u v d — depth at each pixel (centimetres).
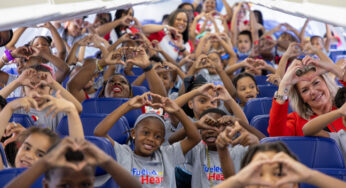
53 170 156
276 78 416
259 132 290
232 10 1016
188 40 868
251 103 383
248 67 588
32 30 618
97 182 217
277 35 999
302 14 306
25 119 333
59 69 464
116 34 773
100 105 372
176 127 350
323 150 243
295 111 304
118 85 418
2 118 216
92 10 352
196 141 269
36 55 445
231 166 233
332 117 242
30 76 319
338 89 300
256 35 905
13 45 534
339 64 476
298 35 824
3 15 174
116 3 420
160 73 542
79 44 558
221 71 466
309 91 292
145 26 786
